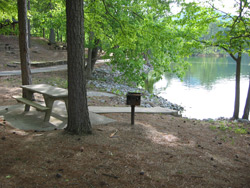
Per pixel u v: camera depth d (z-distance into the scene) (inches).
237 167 165.0
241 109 567.5
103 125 237.5
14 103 329.4
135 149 177.6
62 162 147.3
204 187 130.8
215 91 786.8
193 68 1601.9
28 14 506.9
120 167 145.6
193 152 185.0
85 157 155.9
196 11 386.6
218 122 343.9
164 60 510.0
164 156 169.8
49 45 1250.6
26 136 193.0
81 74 193.2
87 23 360.5
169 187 127.3
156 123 273.1
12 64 747.4
